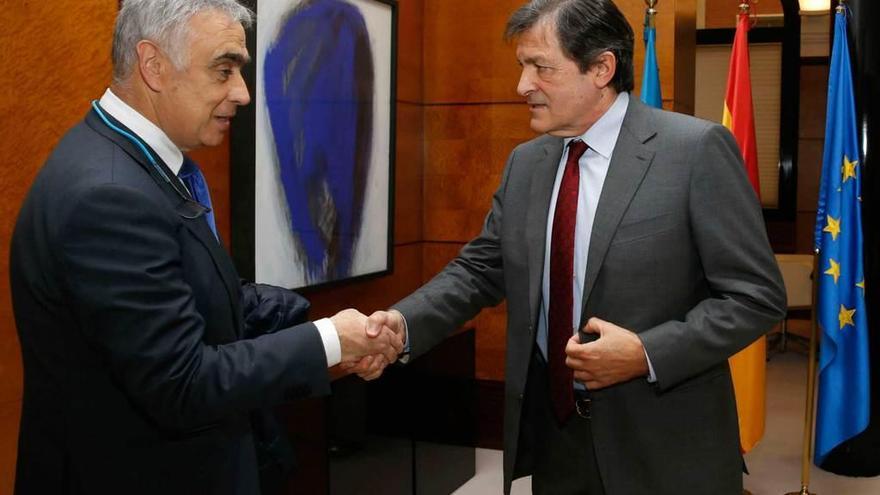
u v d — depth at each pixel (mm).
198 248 1445
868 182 3760
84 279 1287
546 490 2000
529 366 1943
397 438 3383
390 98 3814
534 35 1840
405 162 4168
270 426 1852
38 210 1363
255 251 2930
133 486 1412
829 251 3590
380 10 3695
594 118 1892
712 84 8961
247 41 2844
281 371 1417
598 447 1827
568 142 1966
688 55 4414
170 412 1338
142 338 1299
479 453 4395
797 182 9297
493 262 2193
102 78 2326
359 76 3553
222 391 1358
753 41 9234
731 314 1713
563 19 1810
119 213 1307
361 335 1516
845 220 3588
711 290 1832
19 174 2135
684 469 1797
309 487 2852
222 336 1479
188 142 1503
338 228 3457
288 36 3061
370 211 3703
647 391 1799
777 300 1750
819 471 4297
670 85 3992
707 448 1815
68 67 2236
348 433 3059
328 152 3361
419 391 3547
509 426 1982
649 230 1784
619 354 1690
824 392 3602
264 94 2953
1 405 2164
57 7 2201
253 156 2893
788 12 8961
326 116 3336
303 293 3248
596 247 1812
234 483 1519
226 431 1505
